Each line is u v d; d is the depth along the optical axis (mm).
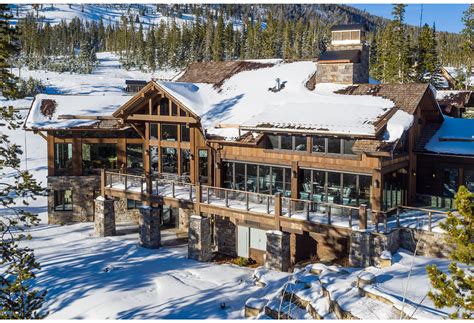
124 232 30906
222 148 26828
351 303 14688
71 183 33594
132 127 31812
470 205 12414
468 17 52906
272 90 29016
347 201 22875
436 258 19375
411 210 23031
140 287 21609
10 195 41406
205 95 30625
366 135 21312
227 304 19344
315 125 22953
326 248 23750
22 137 58625
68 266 24812
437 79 55844
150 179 27750
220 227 27062
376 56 81062
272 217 23125
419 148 24859
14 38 20812
